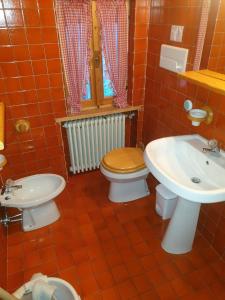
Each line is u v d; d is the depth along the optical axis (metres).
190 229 1.53
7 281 1.48
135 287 1.44
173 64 1.67
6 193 1.73
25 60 1.69
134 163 1.88
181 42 1.56
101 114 2.13
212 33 1.31
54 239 1.76
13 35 1.58
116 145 2.36
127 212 1.99
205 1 1.29
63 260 1.61
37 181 1.93
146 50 2.01
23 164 2.08
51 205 1.85
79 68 1.91
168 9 1.62
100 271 1.53
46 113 1.95
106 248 1.69
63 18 1.70
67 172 2.36
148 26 1.91
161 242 1.71
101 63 2.05
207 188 1.27
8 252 1.66
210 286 1.44
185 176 1.40
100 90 2.17
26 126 1.88
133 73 2.08
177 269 1.54
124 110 2.22
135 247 1.69
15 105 1.81
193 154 1.44
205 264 1.57
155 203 2.04
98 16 1.80
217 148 1.38
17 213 1.98
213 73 1.37
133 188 2.06
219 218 1.55
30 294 1.16
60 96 1.93
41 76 1.79
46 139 2.06
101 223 1.89
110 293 1.41
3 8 1.49
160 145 1.49
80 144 2.17
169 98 1.85
